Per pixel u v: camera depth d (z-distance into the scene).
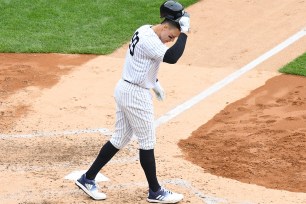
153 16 54.66
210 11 54.34
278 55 46.78
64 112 38.97
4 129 36.56
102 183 29.78
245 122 36.91
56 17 55.00
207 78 43.72
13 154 33.25
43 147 34.16
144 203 27.75
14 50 49.19
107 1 57.50
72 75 44.69
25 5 56.94
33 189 29.12
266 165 31.84
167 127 36.72
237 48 48.31
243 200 28.12
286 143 34.12
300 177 30.62
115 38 51.19
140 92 26.78
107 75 44.66
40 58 47.84
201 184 29.73
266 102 39.53
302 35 49.59
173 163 32.03
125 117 27.41
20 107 39.72
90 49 49.25
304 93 40.62
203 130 36.19
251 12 53.81
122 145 27.81
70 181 30.02
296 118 37.06
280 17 52.66
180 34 26.25
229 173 31.00
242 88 41.88
